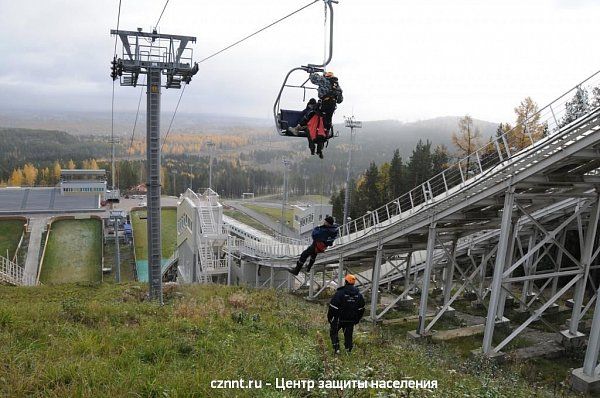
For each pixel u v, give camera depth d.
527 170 16.83
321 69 10.03
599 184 18.14
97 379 7.60
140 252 62.94
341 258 28.61
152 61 20.16
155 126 20.89
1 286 27.83
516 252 33.00
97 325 12.41
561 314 25.23
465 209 20.61
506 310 26.61
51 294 24.58
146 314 15.00
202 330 12.19
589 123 15.60
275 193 188.12
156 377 7.82
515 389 12.32
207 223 44.09
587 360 15.72
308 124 9.93
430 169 62.31
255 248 43.06
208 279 42.38
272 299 24.84
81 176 104.00
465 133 52.94
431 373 12.15
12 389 7.11
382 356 12.80
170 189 176.38
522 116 42.03
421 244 25.80
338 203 73.81
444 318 25.20
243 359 9.48
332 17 9.67
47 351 9.05
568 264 31.31
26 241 64.19
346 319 11.64
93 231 71.62
